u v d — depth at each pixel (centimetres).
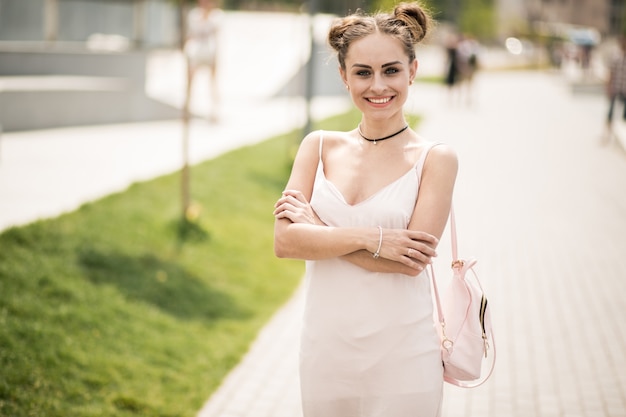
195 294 629
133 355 504
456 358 280
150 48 2600
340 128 1564
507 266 765
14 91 1245
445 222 267
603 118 2122
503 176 1232
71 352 476
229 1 4381
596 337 575
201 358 524
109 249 652
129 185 846
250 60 2397
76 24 2181
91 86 1395
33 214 701
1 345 455
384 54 265
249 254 755
